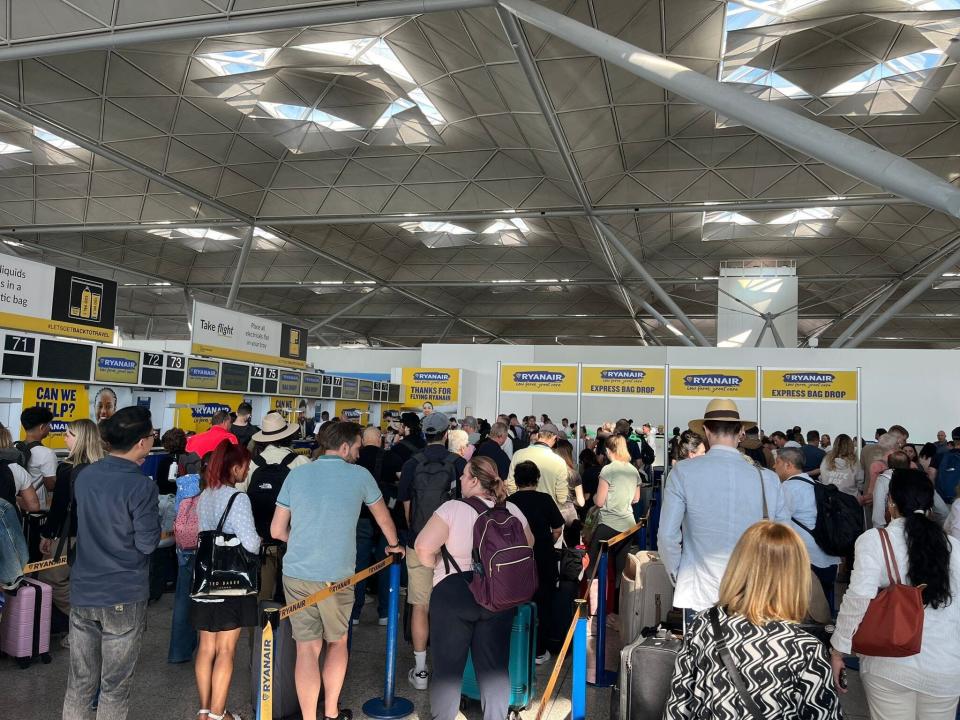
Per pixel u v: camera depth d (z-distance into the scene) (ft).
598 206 94.89
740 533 13.24
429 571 19.24
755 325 125.70
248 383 65.87
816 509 21.39
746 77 66.59
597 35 41.73
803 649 8.29
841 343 132.98
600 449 41.04
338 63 65.31
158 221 108.88
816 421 87.10
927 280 107.04
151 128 77.66
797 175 85.25
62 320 46.52
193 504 19.34
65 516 19.17
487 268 146.20
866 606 11.29
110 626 13.25
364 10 48.24
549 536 21.02
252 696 17.17
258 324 68.69
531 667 18.03
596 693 18.80
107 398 32.35
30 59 62.39
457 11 51.70
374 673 19.84
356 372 119.03
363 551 23.73
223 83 68.69
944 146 76.38
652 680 13.60
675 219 106.01
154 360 53.31
